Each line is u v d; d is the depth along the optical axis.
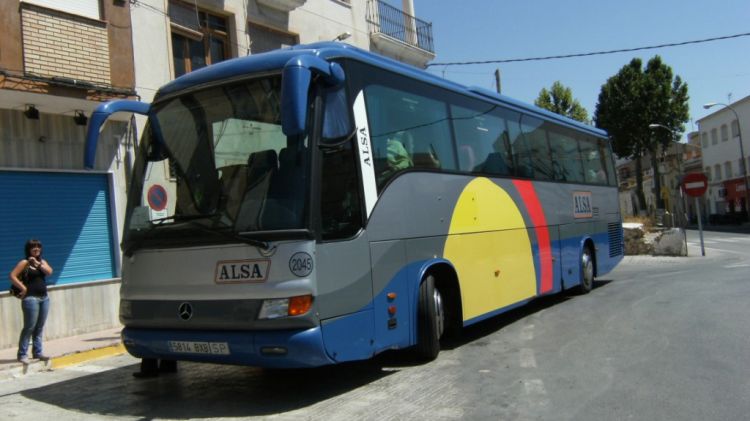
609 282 14.91
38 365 8.62
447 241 7.55
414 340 6.76
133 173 6.41
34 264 8.76
